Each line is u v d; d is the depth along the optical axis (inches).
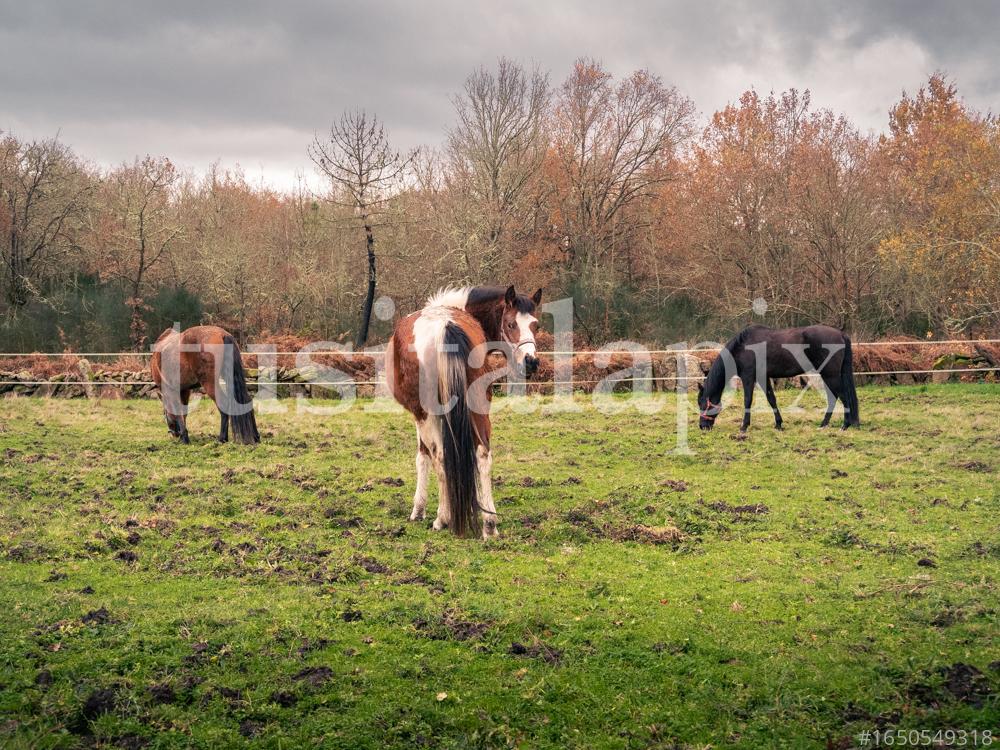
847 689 158.7
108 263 1152.2
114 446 425.4
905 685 158.2
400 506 305.6
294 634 184.1
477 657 174.9
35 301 999.6
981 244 819.4
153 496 314.7
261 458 398.3
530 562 238.4
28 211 1075.3
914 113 1249.4
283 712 152.7
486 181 1138.0
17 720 147.7
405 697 158.2
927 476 340.8
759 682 162.6
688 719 150.6
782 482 341.4
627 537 264.5
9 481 331.0
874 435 451.5
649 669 169.0
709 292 1121.4
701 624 190.5
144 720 150.1
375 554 245.8
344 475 357.7
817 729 145.6
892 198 1029.8
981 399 588.1
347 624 191.0
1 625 186.2
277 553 245.9
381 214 972.6
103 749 140.4
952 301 878.4
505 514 294.4
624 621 192.7
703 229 1106.7
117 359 843.4
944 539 252.5
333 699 156.9
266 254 1158.3
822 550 247.3
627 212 1279.5
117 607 199.5
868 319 964.0
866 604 200.5
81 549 247.3
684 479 351.3
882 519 277.9
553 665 170.9
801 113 1186.6
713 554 245.6
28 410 565.6
